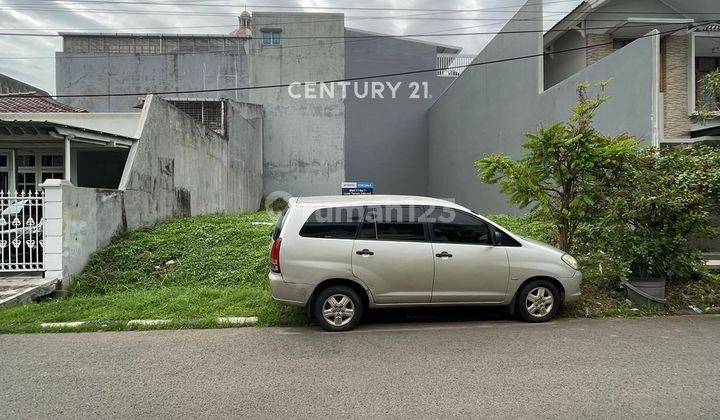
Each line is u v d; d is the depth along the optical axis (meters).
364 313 6.67
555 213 7.32
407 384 4.21
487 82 18.12
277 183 24.20
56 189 8.02
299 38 24.62
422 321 6.38
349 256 5.81
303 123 24.41
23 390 4.16
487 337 5.61
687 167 7.00
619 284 7.36
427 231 6.04
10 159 11.96
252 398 3.96
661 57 11.80
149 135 11.62
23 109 13.50
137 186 10.95
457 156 22.25
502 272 6.05
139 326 6.09
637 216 6.90
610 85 10.60
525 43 14.66
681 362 4.73
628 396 3.93
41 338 5.71
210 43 25.52
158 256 9.17
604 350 5.10
